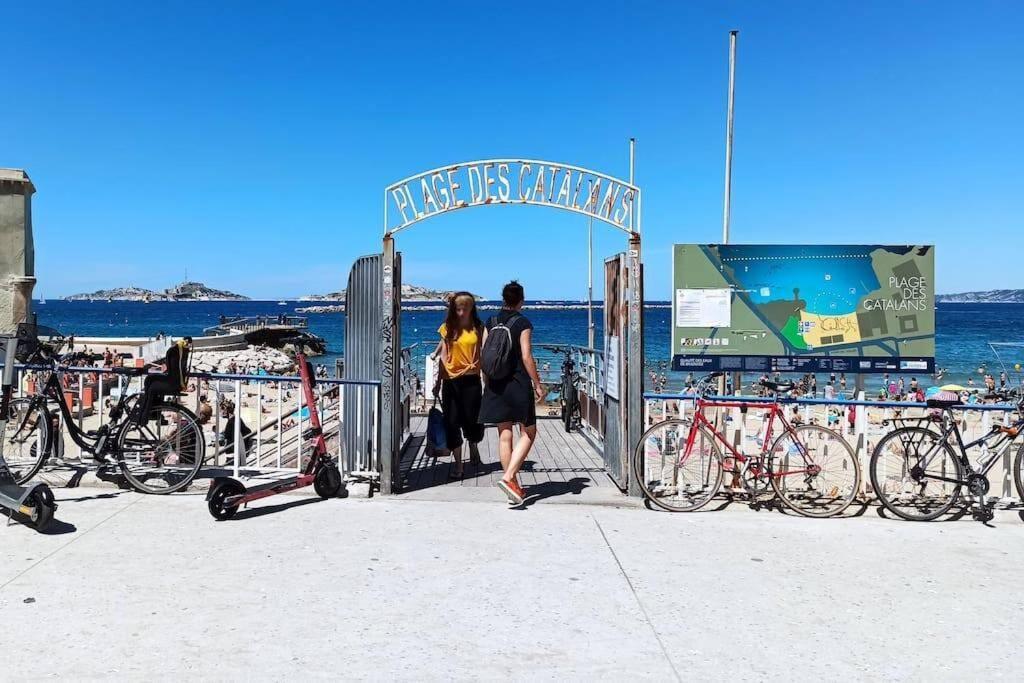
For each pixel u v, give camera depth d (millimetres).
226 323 62781
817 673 3352
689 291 6383
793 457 5863
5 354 6141
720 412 6559
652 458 6453
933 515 5734
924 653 3555
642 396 6227
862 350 6324
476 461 7312
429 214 6246
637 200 6145
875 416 9938
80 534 5074
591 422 8992
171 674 3229
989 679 3312
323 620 3814
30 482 5832
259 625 3738
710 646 3604
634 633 3732
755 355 6375
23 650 3418
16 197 11805
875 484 5723
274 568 4516
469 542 5070
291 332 59031
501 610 3982
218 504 5391
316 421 6023
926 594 4277
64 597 4023
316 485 6012
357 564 4609
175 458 6207
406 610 3959
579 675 3305
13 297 11688
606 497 6188
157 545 4887
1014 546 5141
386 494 6250
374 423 6551
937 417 5816
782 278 6352
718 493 6230
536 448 8539
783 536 5305
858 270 6316
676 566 4676
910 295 6320
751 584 4398
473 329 6980
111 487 6219
